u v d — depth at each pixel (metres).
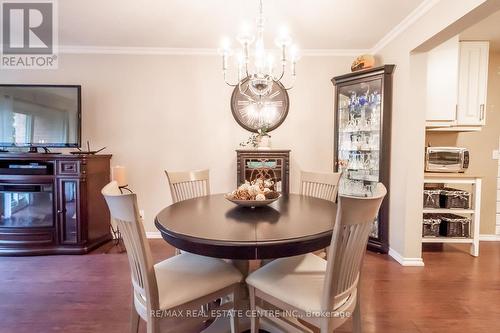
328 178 2.31
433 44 2.39
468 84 3.02
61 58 3.27
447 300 2.05
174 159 3.40
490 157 3.37
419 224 2.63
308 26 2.69
